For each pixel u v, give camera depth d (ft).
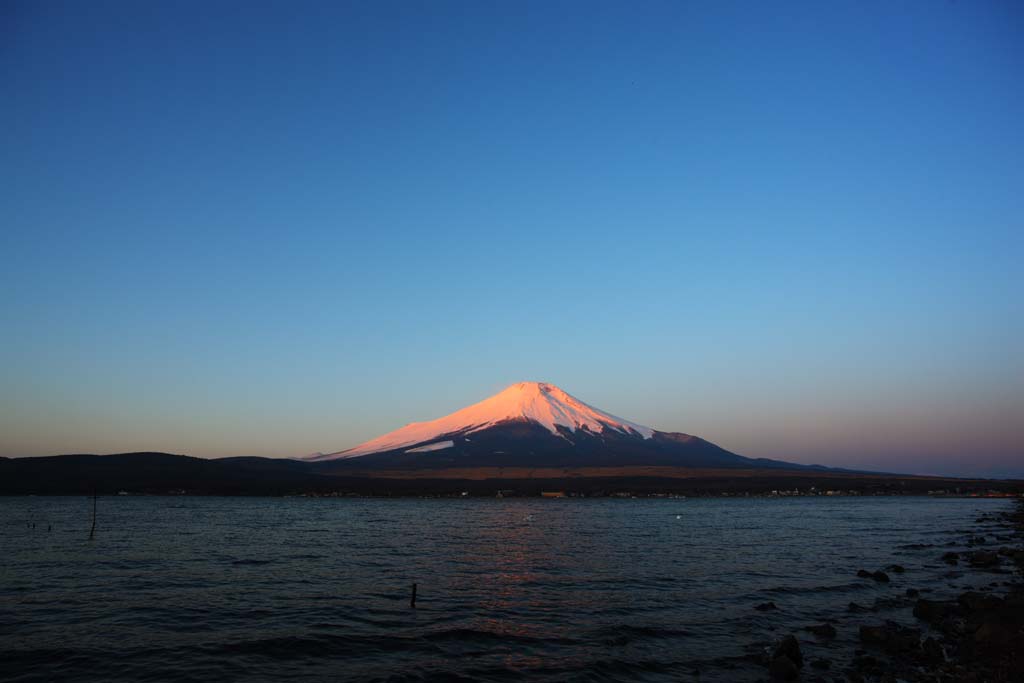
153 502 502.38
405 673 75.56
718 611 108.88
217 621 99.96
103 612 105.50
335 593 123.03
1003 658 78.48
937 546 207.41
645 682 73.41
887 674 74.33
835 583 135.74
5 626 95.91
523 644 88.22
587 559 175.32
